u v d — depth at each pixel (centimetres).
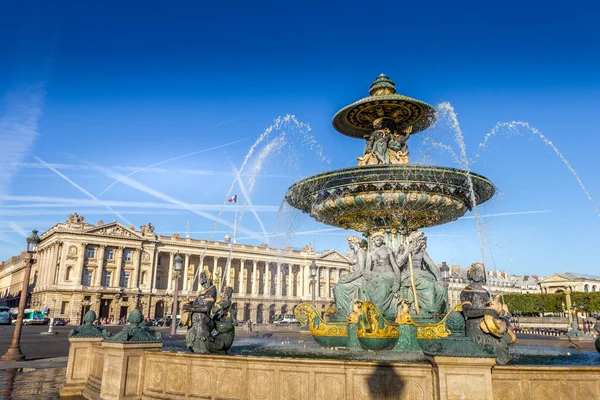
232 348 1159
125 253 9506
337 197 1196
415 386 599
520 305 7062
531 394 590
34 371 1324
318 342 1186
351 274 1223
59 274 8794
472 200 1233
